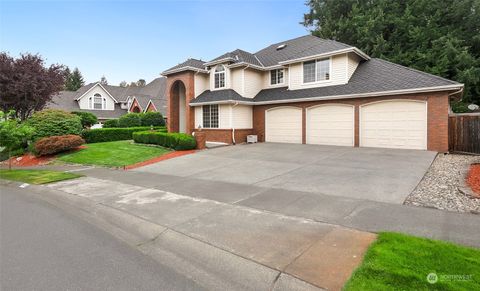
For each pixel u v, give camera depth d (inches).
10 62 699.4
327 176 326.0
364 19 992.9
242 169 396.5
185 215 216.4
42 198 303.4
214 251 157.0
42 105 774.5
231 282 129.5
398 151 488.1
